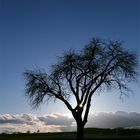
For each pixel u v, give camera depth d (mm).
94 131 73375
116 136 57500
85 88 43062
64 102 43406
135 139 49469
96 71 43750
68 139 51312
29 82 44531
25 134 68875
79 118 42719
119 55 44250
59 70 43875
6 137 62406
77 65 44156
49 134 67812
